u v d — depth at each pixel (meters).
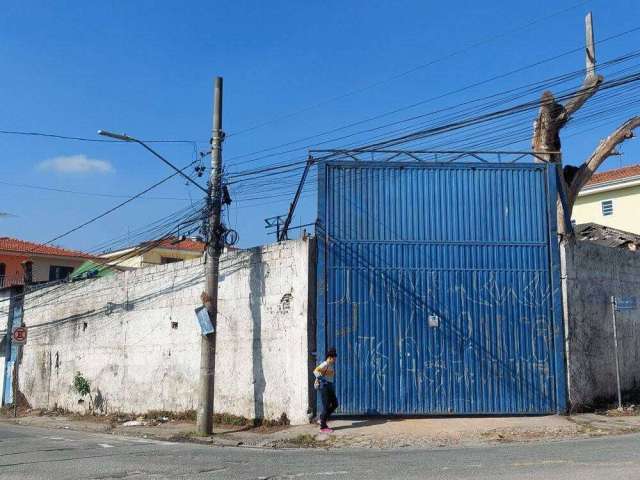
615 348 16.05
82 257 41.50
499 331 15.42
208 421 15.16
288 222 17.19
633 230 35.31
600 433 13.11
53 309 26.30
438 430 13.66
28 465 10.62
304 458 11.05
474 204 15.82
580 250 16.33
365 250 15.64
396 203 15.80
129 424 18.75
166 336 20.03
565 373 15.42
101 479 9.24
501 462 9.82
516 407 15.16
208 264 15.77
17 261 49.44
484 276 15.58
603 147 19.34
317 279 15.54
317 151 15.91
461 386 15.21
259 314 16.94
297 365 15.63
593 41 18.72
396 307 15.46
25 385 27.64
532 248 15.73
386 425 14.31
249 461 10.80
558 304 15.59
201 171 16.77
